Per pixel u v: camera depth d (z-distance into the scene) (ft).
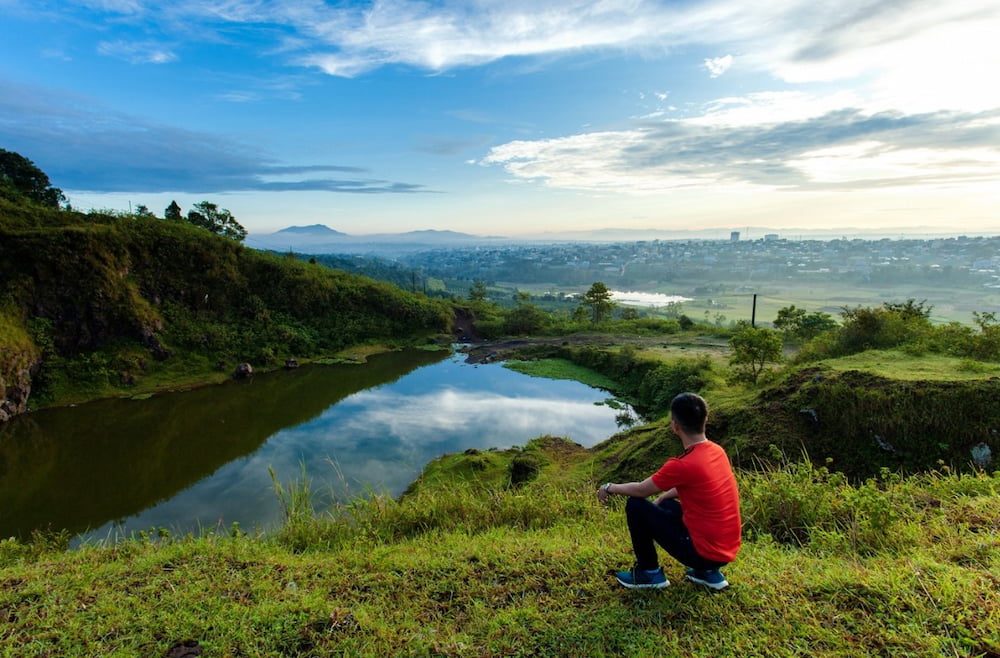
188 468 59.26
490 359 129.80
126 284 111.55
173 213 164.14
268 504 49.39
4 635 11.21
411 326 161.07
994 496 16.26
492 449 61.87
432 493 23.35
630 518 11.50
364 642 10.57
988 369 33.65
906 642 9.20
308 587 13.10
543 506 21.17
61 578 13.88
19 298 94.43
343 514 21.15
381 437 69.31
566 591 12.23
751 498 18.01
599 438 68.64
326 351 136.56
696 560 10.74
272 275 145.79
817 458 32.37
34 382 88.89
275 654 10.38
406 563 14.26
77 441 69.67
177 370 107.96
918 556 12.32
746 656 9.41
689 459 10.61
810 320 101.24
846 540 14.37
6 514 48.60
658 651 9.79
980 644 8.85
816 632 9.82
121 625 11.43
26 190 142.51
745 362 61.82
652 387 85.97
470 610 11.75
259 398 93.40
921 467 29.53
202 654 10.50
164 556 15.35
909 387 31.55
